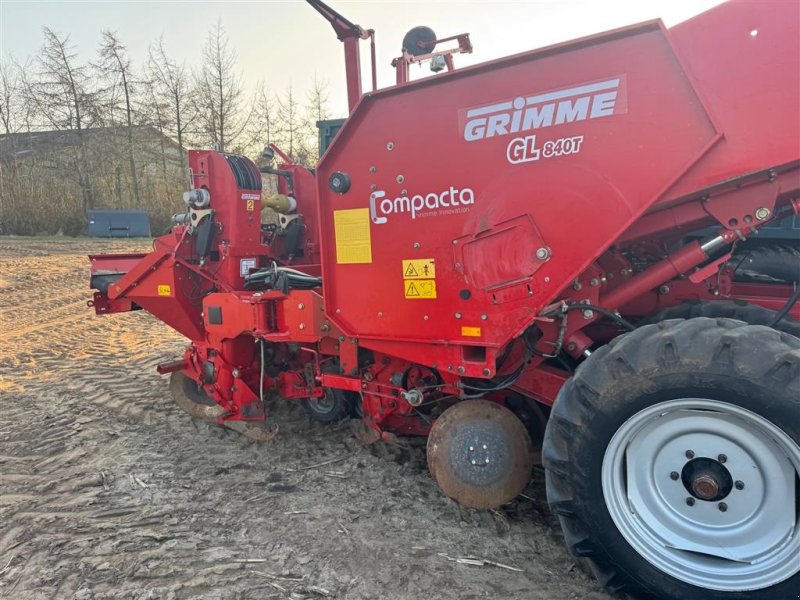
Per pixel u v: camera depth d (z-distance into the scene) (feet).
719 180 6.72
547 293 7.67
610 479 6.92
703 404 6.37
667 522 6.91
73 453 12.09
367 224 8.93
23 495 10.30
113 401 15.33
